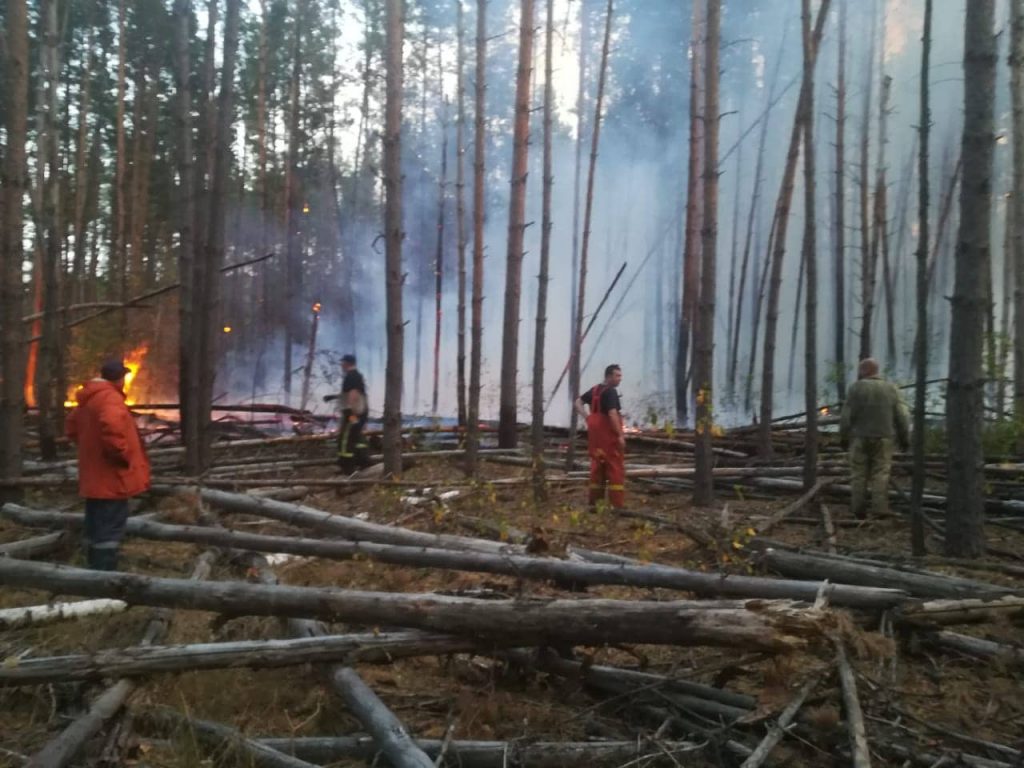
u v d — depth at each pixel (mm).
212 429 11648
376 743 3611
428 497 8875
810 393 8883
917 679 4516
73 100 24047
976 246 6738
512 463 11430
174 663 4066
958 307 6797
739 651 4168
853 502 8344
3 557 5266
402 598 4285
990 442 9883
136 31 24688
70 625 5094
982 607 4652
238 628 5188
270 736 3869
